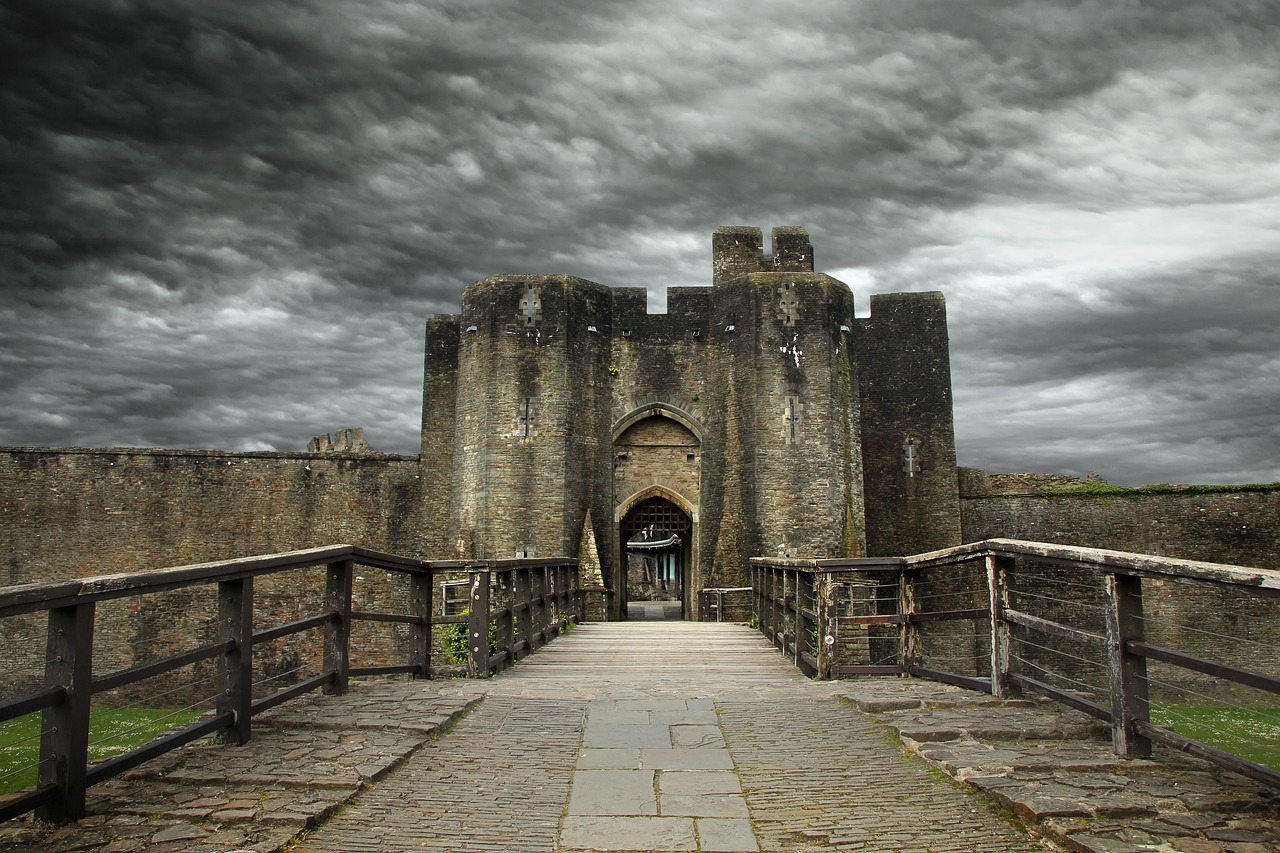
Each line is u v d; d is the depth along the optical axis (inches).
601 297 994.7
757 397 927.7
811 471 909.8
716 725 261.6
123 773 202.2
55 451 997.8
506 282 951.6
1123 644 217.2
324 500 1014.4
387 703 278.2
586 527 925.8
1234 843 164.6
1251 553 957.2
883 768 218.5
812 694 313.7
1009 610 282.4
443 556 991.0
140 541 991.6
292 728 247.3
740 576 917.2
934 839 175.2
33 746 653.3
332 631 291.6
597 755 230.5
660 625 690.8
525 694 310.8
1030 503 1023.6
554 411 930.1
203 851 162.4
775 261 1014.4
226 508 1005.2
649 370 1003.9
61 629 176.9
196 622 977.5
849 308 983.6
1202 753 190.9
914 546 1031.0
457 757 227.3
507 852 169.8
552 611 591.5
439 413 1026.1
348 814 186.9
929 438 1051.9
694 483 1010.1
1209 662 191.0
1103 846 162.7
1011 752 222.2
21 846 163.2
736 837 176.9
